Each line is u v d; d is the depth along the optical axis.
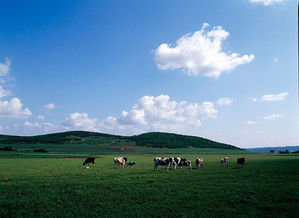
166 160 34.38
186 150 171.38
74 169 35.25
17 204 15.13
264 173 27.69
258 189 18.84
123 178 24.47
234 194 17.47
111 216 13.35
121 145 183.75
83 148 153.38
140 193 17.92
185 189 19.03
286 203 15.42
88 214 13.67
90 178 24.58
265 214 13.65
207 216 13.38
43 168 36.62
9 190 18.83
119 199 16.50
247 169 32.56
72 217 13.21
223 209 14.41
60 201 16.00
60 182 21.95
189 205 15.15
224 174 27.09
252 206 14.98
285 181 22.12
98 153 119.38
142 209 14.49
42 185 20.66
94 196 17.11
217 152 155.00
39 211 14.09
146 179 23.55
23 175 27.61
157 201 16.06
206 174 27.25
